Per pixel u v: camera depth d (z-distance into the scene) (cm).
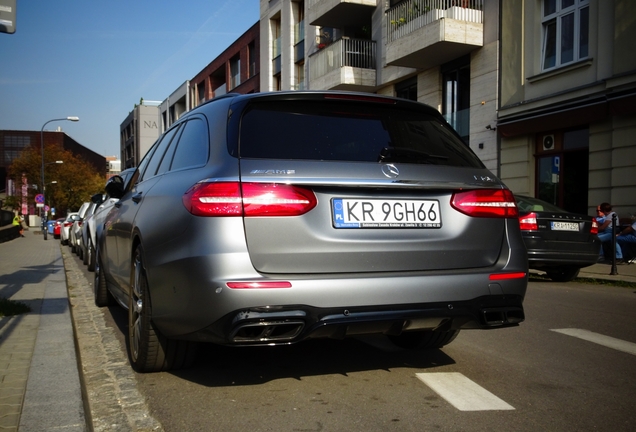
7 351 467
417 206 361
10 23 691
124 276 502
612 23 1452
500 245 382
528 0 1709
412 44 1938
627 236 1285
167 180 415
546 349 493
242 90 3975
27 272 1201
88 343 500
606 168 1470
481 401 354
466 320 358
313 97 374
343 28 2691
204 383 387
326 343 503
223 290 318
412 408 341
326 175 341
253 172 335
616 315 672
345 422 319
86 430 300
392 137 379
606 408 345
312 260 335
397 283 340
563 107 1577
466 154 405
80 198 7212
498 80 1814
